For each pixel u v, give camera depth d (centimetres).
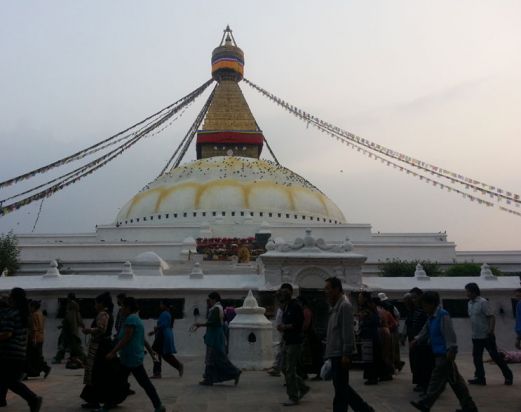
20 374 726
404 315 1795
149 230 3809
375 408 796
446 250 3475
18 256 3100
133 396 902
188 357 1648
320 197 4616
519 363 1372
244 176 4509
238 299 1753
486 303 1014
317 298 1744
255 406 808
